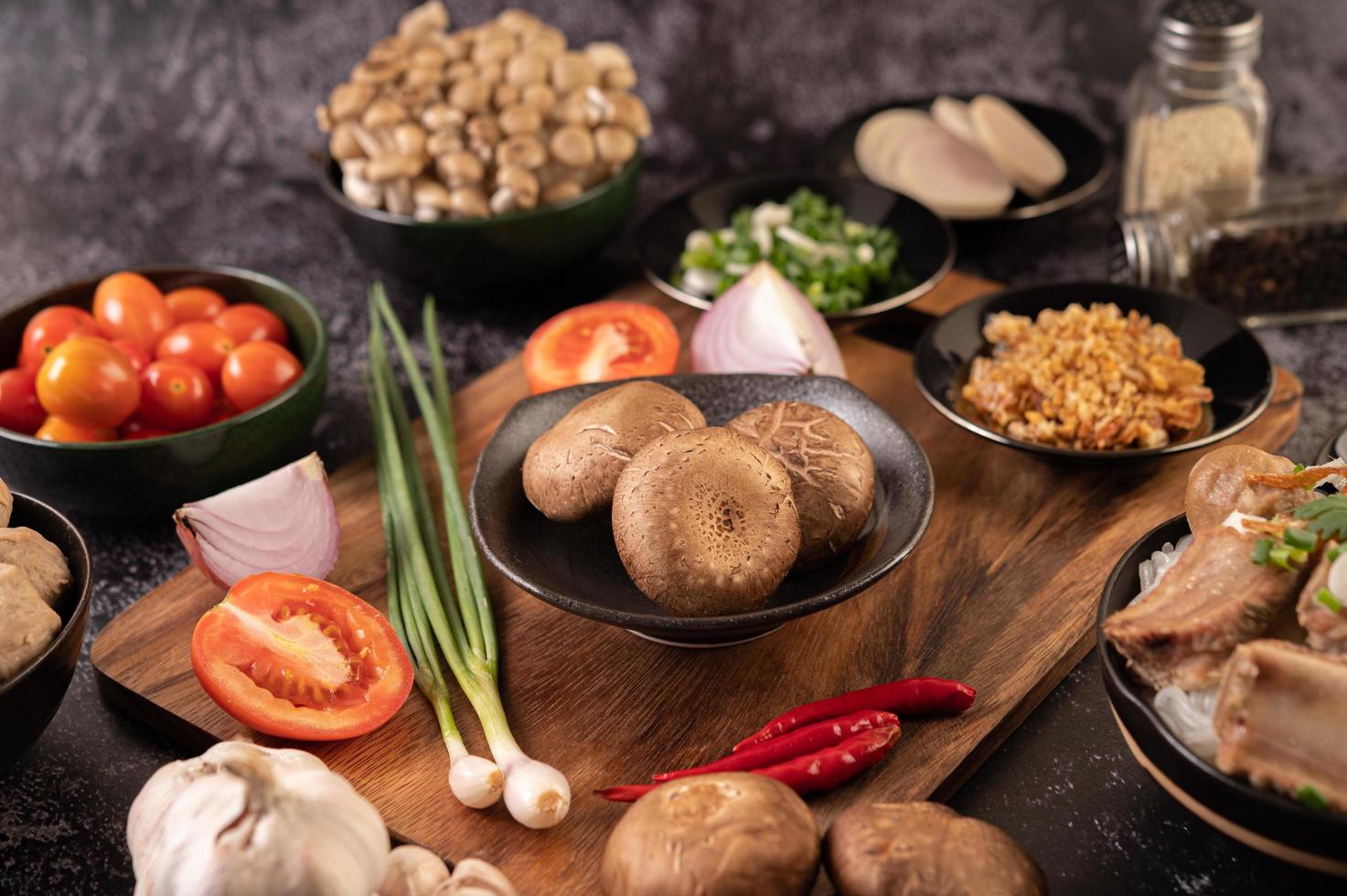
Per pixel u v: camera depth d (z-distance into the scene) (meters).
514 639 0.63
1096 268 0.86
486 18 0.97
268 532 0.64
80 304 0.75
